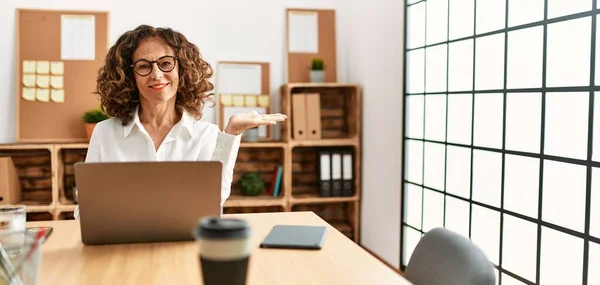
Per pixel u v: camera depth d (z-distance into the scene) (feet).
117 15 13.23
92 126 12.48
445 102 10.33
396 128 12.10
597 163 6.84
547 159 7.73
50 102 12.89
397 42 11.93
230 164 6.22
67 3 13.03
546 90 7.72
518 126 8.33
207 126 6.56
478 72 9.29
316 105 13.47
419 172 11.32
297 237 5.24
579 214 7.18
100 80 6.38
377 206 13.15
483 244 9.27
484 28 9.09
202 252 2.62
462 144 9.80
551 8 7.60
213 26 13.75
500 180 8.78
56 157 12.21
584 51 7.04
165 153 6.30
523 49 8.18
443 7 10.34
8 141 12.84
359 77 14.02
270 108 14.10
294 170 14.47
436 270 4.78
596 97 6.85
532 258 8.08
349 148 14.47
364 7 13.53
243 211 14.25
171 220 4.99
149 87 5.91
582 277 7.14
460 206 9.90
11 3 12.75
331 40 14.43
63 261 4.60
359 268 4.49
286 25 14.10
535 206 8.00
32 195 13.10
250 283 4.11
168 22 13.50
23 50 12.78
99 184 4.76
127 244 5.07
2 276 3.21
